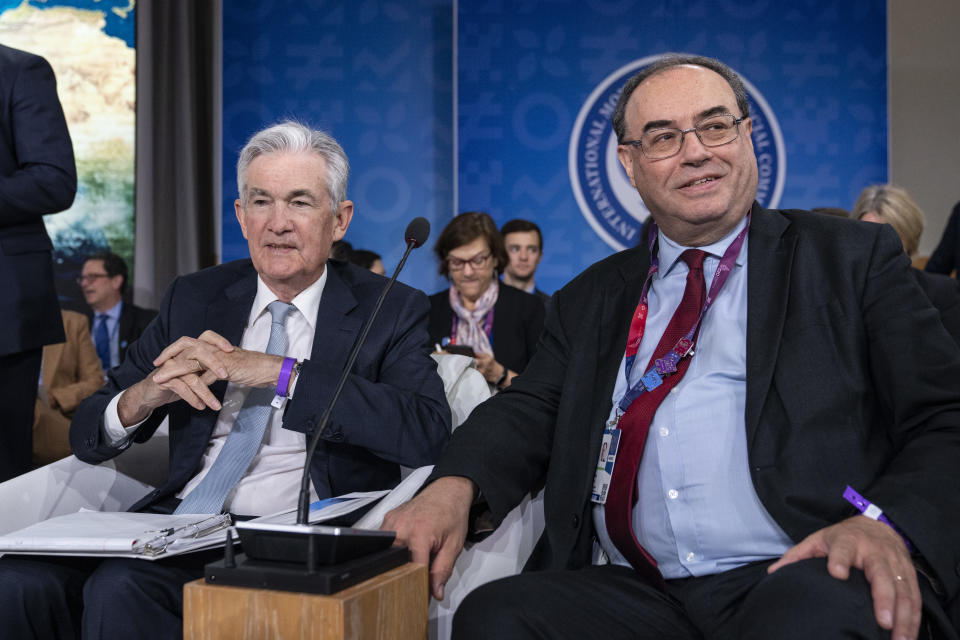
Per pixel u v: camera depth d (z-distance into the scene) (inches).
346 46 232.7
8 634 62.6
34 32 204.7
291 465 75.4
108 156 206.7
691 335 64.1
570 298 74.9
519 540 70.7
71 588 65.9
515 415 70.7
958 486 52.6
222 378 69.8
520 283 197.5
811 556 51.6
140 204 204.7
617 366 68.1
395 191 233.5
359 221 233.5
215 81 228.5
